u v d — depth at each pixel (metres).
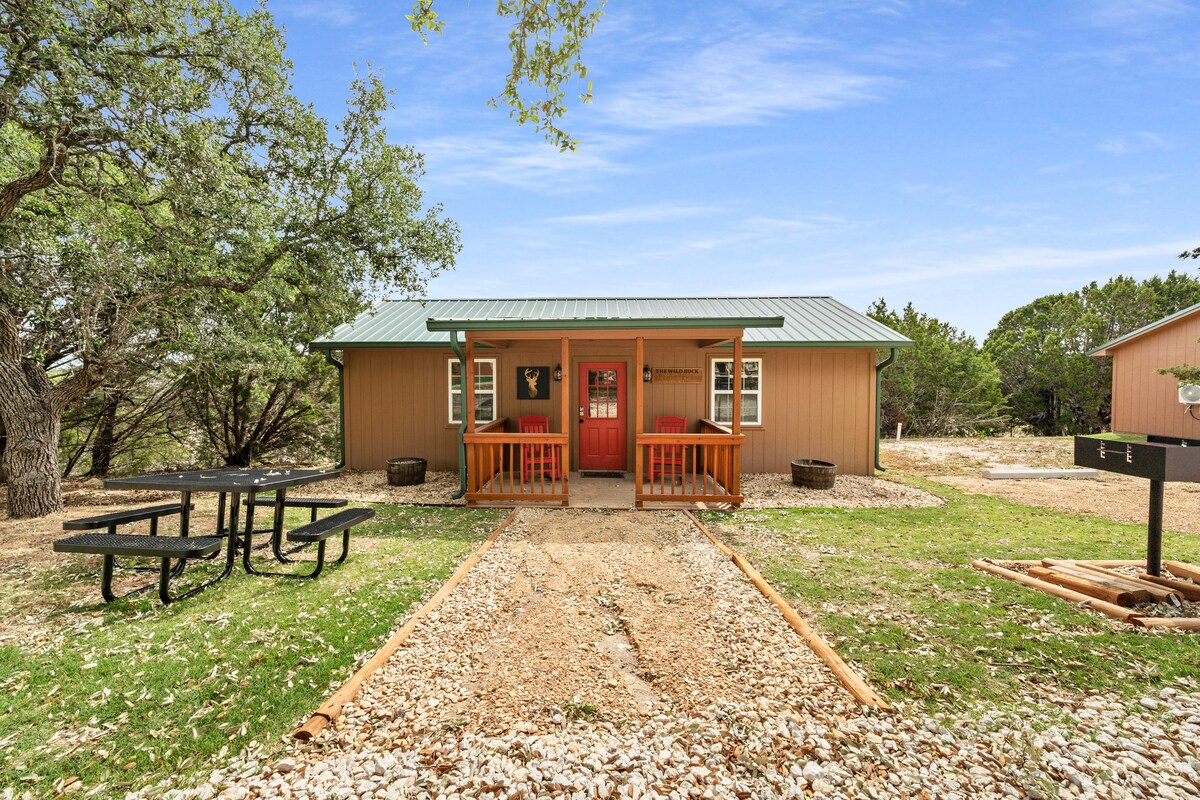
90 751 2.38
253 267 8.30
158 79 6.09
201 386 11.49
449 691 2.83
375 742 2.42
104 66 5.72
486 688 2.86
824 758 2.28
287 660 3.16
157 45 6.43
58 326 8.02
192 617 3.79
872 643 3.36
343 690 2.77
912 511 7.28
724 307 11.91
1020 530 6.27
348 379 10.64
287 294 9.28
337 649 3.30
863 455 10.39
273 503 5.44
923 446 14.53
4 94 5.50
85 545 3.94
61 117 5.66
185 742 2.44
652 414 10.36
